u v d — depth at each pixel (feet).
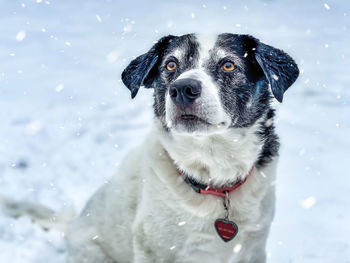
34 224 3.98
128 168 3.46
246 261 3.28
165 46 3.43
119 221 3.40
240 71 3.23
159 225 3.19
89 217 3.56
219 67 3.22
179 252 3.22
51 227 3.92
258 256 3.32
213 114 3.02
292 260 3.71
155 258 3.25
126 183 3.41
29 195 4.61
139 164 3.41
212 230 3.17
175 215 3.16
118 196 3.42
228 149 3.15
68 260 3.63
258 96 3.29
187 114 3.01
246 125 3.20
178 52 3.28
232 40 3.29
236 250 2.98
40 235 3.94
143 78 3.41
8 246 3.86
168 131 3.22
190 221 3.15
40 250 3.85
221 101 3.13
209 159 3.15
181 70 3.23
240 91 3.22
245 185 3.19
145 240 3.24
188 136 3.13
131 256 3.42
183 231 3.17
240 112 3.19
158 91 3.32
